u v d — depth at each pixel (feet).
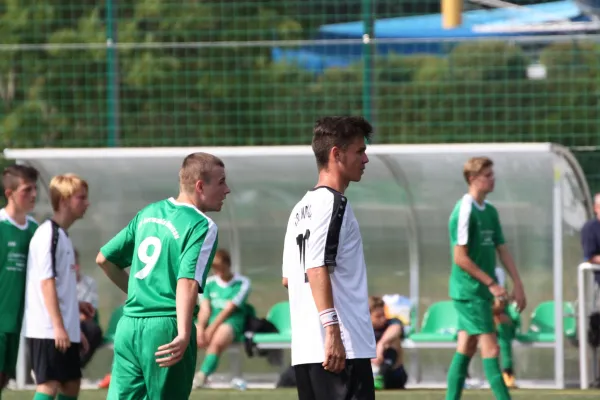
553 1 209.36
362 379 65.36
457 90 219.41
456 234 105.40
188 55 231.50
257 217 154.10
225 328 138.41
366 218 151.94
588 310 140.15
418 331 151.33
